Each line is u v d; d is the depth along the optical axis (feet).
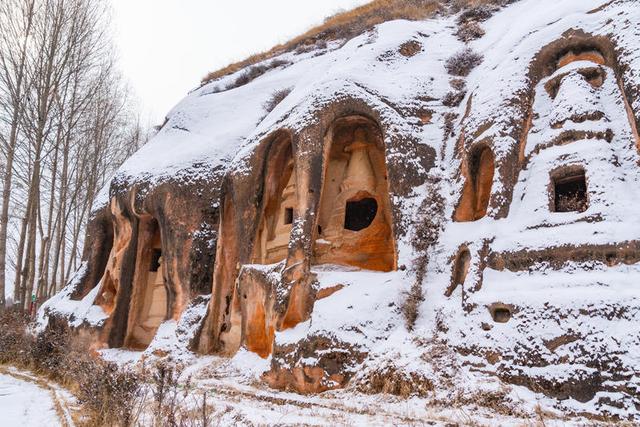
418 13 80.02
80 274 77.82
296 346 41.57
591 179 36.01
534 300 33.35
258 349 49.39
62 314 71.97
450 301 39.68
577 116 39.17
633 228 32.89
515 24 57.06
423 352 36.37
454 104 53.98
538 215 37.58
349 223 55.31
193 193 64.54
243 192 56.49
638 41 39.09
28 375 49.78
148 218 70.28
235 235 57.36
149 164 71.61
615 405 27.66
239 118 76.07
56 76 83.41
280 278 46.62
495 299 35.55
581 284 32.45
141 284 69.56
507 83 45.55
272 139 56.03
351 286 44.73
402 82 56.44
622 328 29.48
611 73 40.75
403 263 44.29
